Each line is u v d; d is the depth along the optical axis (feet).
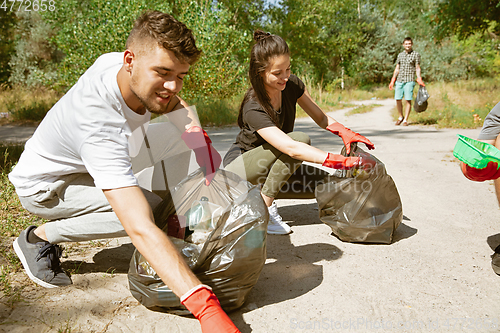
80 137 5.18
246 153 8.63
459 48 93.09
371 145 8.22
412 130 25.52
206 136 6.80
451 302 6.17
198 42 34.09
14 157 15.70
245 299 6.13
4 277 6.74
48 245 6.68
